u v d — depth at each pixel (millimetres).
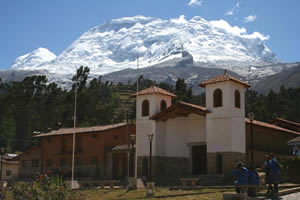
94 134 58406
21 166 67312
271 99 122875
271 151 47812
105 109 97062
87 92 107688
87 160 58438
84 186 40438
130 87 162000
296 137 48688
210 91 42062
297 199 21469
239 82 41500
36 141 95188
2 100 101438
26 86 107312
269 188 23516
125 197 29859
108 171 56188
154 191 30609
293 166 33125
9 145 93062
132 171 52656
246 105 115125
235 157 39625
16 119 100125
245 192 21625
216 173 40000
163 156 45562
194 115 45594
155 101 46469
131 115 99688
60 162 61625
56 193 23906
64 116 93562
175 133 46062
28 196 22594
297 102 118750
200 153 45156
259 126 46531
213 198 23969
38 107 105812
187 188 32188
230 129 39906
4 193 23844
